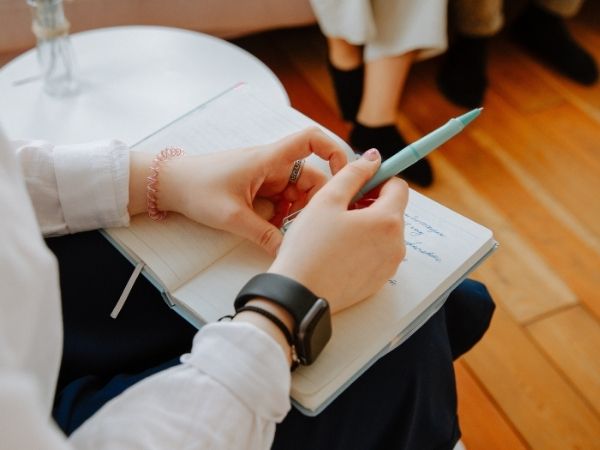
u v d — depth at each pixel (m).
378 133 1.44
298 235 0.46
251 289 0.43
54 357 0.35
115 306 0.57
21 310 0.32
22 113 0.96
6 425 0.27
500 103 1.60
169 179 0.56
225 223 0.54
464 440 1.01
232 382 0.39
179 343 0.58
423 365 0.57
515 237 1.31
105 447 0.37
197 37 1.10
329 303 0.46
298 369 0.45
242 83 0.72
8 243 0.32
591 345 1.14
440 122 1.56
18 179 0.36
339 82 1.51
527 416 1.04
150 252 0.55
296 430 0.50
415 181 1.41
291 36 1.77
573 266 1.26
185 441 0.38
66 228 0.58
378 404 0.55
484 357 1.12
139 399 0.40
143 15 1.40
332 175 0.59
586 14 1.85
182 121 0.67
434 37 1.28
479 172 1.44
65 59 0.97
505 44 1.76
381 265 0.48
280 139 0.60
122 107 0.97
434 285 0.51
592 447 1.00
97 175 0.56
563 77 1.67
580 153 1.48
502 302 1.20
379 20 1.33
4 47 1.34
